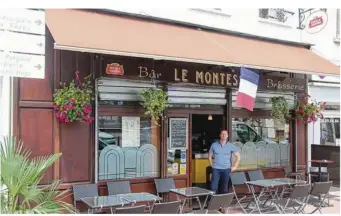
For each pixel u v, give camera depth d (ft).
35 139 22.67
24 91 22.45
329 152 36.91
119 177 25.90
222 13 31.19
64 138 23.59
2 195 16.17
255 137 32.48
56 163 23.27
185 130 28.66
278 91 32.91
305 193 24.97
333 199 33.12
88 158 24.44
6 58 13.73
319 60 32.81
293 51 32.89
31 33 14.19
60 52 23.52
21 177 16.06
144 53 21.95
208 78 28.53
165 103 25.94
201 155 34.27
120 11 25.48
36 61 14.25
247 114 31.81
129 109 26.22
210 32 29.68
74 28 21.84
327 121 39.55
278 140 33.91
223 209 27.30
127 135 26.30
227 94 30.17
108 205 20.22
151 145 27.22
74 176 23.89
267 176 32.91
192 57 23.72
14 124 22.07
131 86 26.00
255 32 33.14
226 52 26.53
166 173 27.43
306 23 34.73
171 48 23.91
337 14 39.06
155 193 26.99
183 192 23.66
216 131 35.12
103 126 25.41
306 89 34.32
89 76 23.93
